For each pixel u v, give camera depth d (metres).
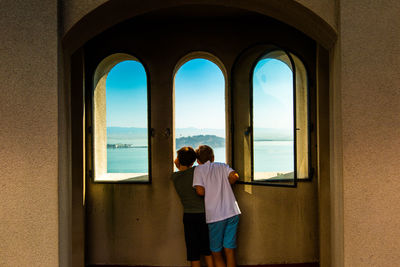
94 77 3.41
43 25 1.87
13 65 1.87
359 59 1.90
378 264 1.89
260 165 3.25
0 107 1.86
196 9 2.90
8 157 1.86
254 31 3.23
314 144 3.18
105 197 3.28
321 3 1.95
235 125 3.16
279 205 3.21
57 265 1.88
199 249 2.86
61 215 1.94
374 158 1.89
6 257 1.86
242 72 3.18
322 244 2.94
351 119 1.91
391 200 1.88
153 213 3.25
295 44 3.20
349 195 1.91
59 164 1.91
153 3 2.12
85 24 2.02
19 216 1.86
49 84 1.88
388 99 1.89
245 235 3.21
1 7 1.86
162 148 3.25
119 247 3.28
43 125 1.88
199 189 2.78
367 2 1.89
